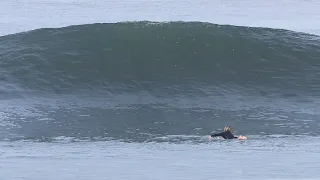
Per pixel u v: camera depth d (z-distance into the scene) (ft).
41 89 402.72
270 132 312.91
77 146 279.69
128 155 260.21
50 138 297.12
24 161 246.88
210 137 299.58
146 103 380.99
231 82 413.18
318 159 250.37
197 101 386.73
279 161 247.09
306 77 418.51
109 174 226.79
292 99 393.29
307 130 317.01
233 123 333.42
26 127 320.50
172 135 305.53
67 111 359.46
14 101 381.60
